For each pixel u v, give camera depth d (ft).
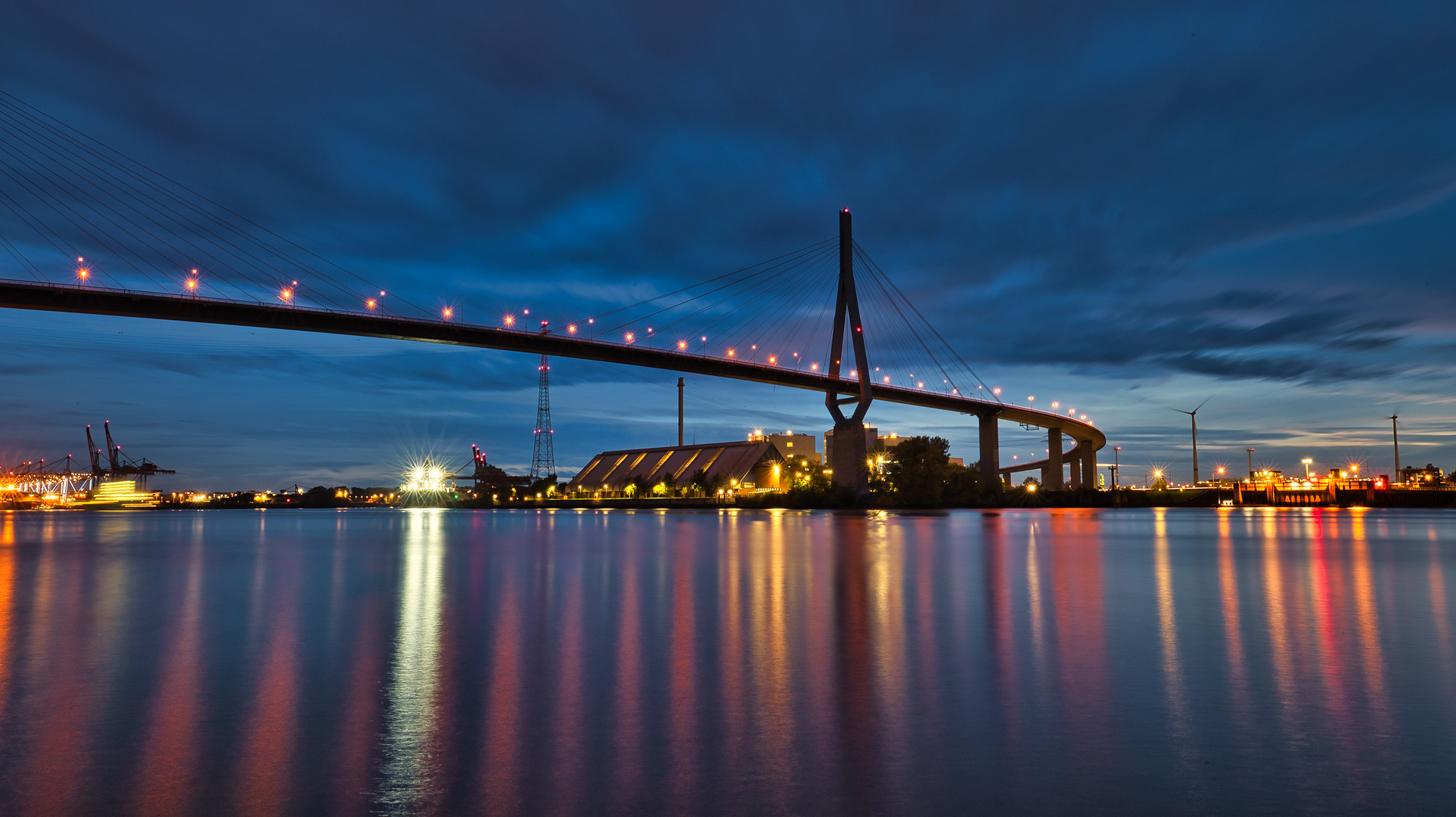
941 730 38.14
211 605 82.38
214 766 33.47
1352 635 62.80
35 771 32.96
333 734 37.63
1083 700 43.37
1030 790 31.09
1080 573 113.80
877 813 28.94
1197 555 147.13
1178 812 29.01
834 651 56.13
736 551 159.63
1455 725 38.86
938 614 73.05
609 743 36.27
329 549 184.44
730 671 49.88
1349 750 35.42
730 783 31.71
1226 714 40.57
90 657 55.26
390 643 59.52
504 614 74.49
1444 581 102.06
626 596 87.25
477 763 33.76
